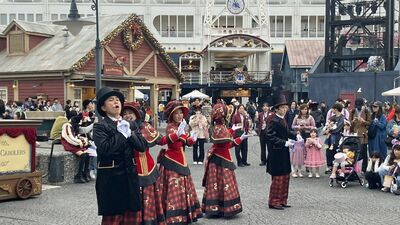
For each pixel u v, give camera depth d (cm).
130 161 618
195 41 5728
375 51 3078
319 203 1084
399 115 1559
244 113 1764
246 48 4956
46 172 1346
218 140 937
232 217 944
